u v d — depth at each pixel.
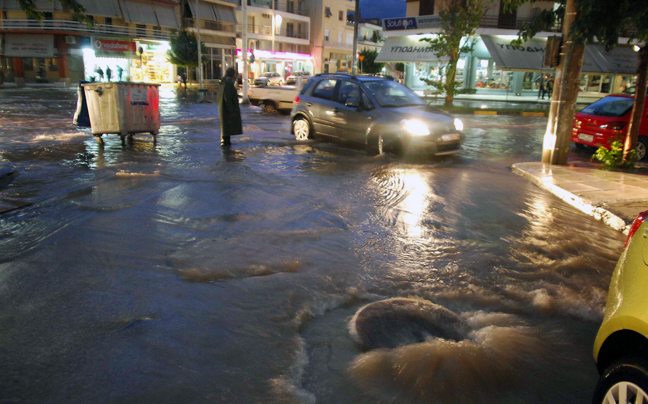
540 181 7.84
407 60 36.22
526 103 32.44
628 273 2.06
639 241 2.09
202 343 2.90
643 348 2.06
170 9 47.88
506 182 7.93
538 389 2.61
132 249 4.41
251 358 2.77
